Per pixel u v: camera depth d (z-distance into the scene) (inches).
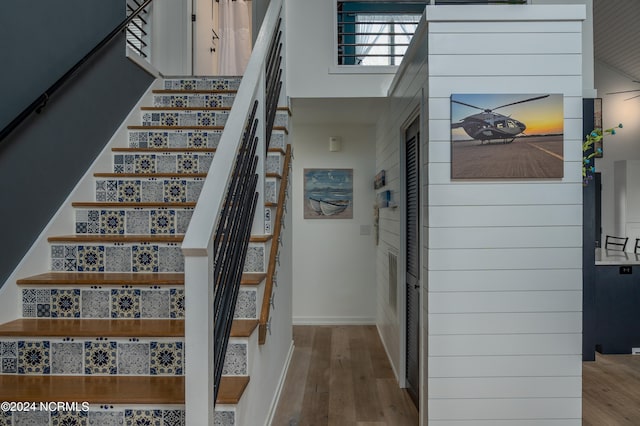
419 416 99.7
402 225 129.0
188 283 53.3
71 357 71.8
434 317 88.7
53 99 91.6
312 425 102.8
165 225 97.8
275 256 96.0
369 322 197.3
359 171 197.3
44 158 88.7
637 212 308.8
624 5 252.1
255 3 173.5
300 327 193.3
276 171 111.3
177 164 112.8
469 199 88.7
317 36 140.4
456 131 88.4
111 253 89.7
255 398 81.2
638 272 157.8
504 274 88.5
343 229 197.8
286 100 139.0
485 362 88.6
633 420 104.5
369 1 141.7
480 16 88.2
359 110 163.0
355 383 129.0
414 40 99.6
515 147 88.4
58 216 92.5
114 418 63.1
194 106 136.2
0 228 76.6
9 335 71.3
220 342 60.5
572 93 88.7
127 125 121.6
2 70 76.8
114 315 80.7
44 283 80.0
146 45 157.9
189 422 53.6
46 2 89.3
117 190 105.7
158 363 71.9
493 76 88.6
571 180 88.4
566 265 88.6
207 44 203.6
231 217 68.3
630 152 329.4
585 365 145.3
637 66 314.7
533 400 88.4
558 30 88.7
